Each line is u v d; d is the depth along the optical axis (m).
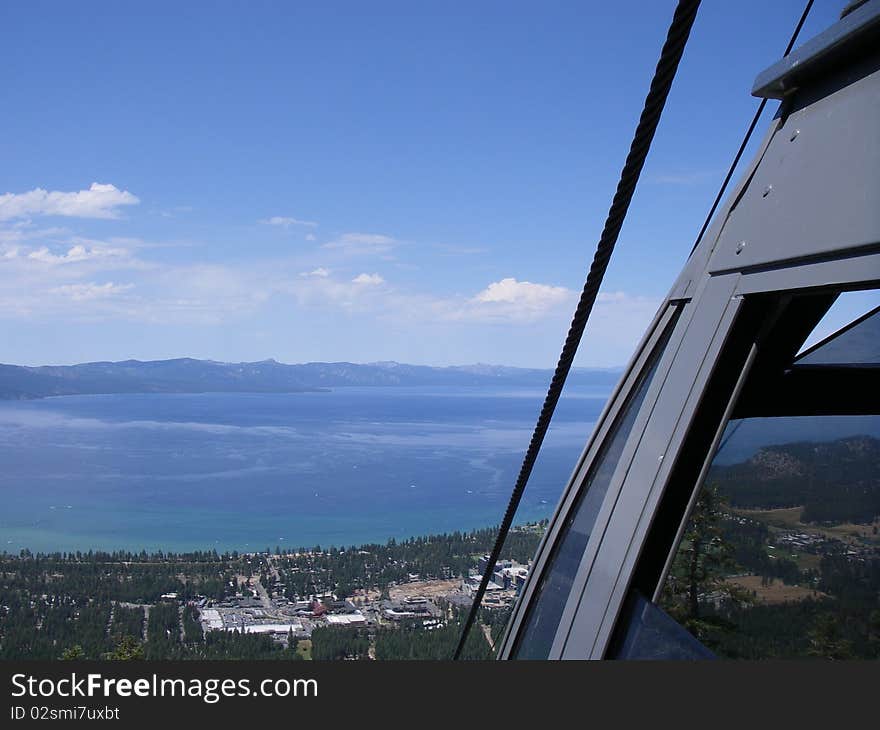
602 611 2.30
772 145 2.16
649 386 2.45
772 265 1.96
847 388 2.27
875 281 1.61
